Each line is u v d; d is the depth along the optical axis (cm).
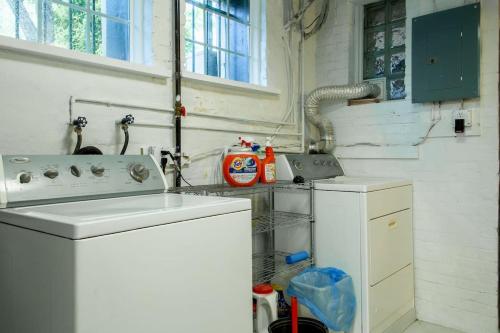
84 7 201
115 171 163
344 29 300
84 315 93
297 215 244
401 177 271
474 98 240
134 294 104
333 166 285
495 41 232
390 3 299
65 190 143
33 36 183
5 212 119
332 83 308
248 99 266
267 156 226
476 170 240
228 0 274
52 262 100
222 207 130
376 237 219
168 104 215
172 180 214
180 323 115
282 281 246
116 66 188
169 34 218
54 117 170
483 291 240
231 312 132
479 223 240
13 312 117
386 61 300
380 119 281
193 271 119
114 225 100
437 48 247
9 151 157
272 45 287
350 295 210
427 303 261
